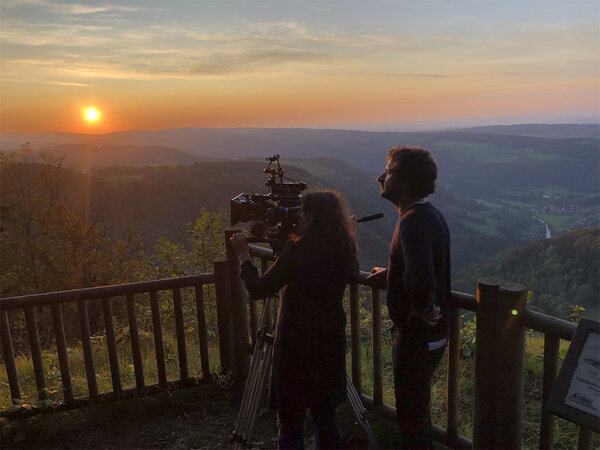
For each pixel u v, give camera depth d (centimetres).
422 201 217
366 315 576
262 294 226
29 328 337
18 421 334
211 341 661
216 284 384
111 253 1142
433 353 227
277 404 242
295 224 246
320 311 226
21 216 1097
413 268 200
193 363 489
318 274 221
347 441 308
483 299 236
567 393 213
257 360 301
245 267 240
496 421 243
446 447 294
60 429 337
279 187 255
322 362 229
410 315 221
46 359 538
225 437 327
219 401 371
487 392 242
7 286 1043
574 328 214
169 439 327
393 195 221
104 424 344
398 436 303
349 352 468
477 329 244
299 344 226
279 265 222
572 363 212
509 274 10656
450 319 230
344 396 243
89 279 1101
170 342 621
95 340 654
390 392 366
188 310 721
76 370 502
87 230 1120
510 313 230
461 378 385
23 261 1077
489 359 239
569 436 309
